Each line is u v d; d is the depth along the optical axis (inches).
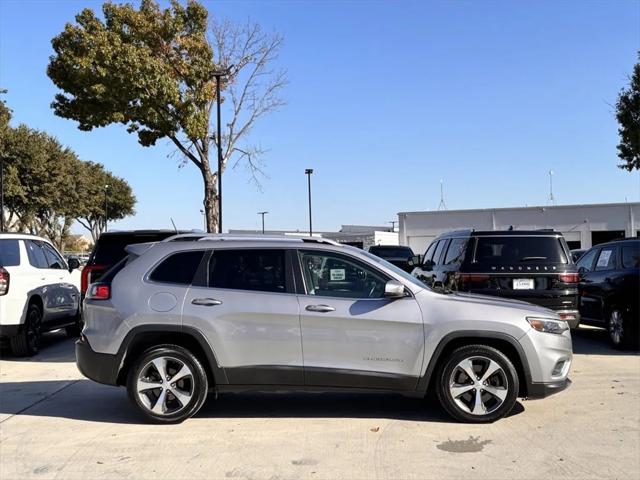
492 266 347.6
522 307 237.6
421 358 228.8
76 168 1813.5
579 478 178.5
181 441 213.8
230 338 230.2
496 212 1690.5
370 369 229.3
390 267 241.3
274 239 243.8
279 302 231.0
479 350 230.2
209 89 738.2
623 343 385.1
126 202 2518.5
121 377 239.6
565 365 238.8
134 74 644.7
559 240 352.5
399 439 214.4
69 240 3499.0
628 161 911.7
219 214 768.3
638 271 375.6
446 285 372.8
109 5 678.5
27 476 182.7
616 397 271.3
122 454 201.0
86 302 243.9
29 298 382.0
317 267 237.9
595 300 418.9
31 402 270.4
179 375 232.7
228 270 238.1
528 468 186.4
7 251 384.2
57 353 402.0
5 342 397.4
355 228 2586.1
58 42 663.1
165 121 696.4
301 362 229.1
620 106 869.2
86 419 242.8
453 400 230.4
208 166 762.2
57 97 718.5
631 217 1599.4
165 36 691.4
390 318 229.1
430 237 1740.9
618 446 206.1
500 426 228.8
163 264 240.5
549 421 235.1
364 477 179.8
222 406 260.8
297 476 181.0
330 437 217.2
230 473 183.8
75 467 189.8
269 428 228.5
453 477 179.5
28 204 1542.8
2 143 1439.5
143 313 231.6
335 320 229.0
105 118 693.9
